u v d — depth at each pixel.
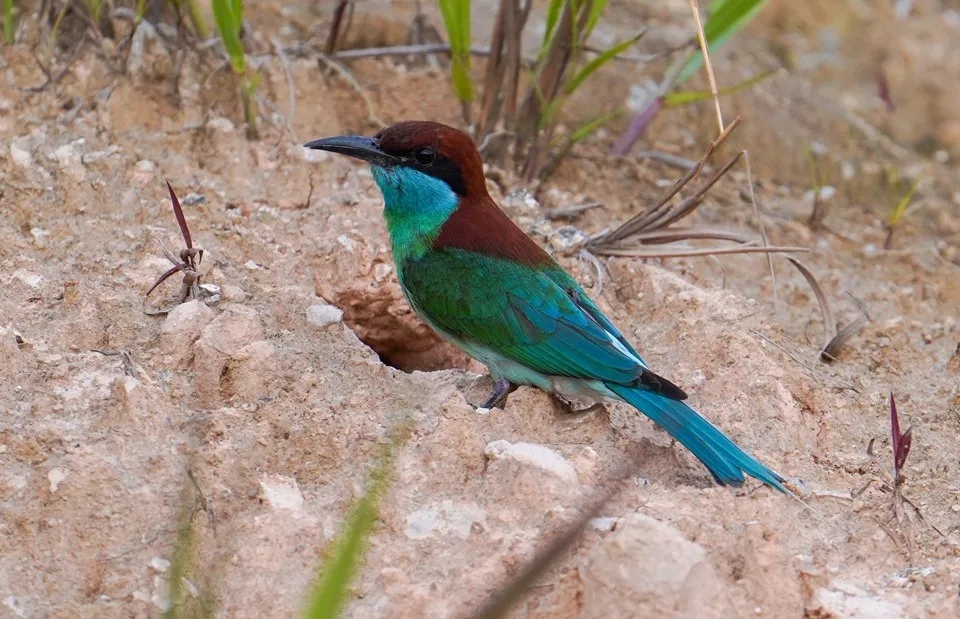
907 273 14.14
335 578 6.57
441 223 10.85
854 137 16.55
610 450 9.60
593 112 15.60
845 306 13.22
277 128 13.41
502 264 10.59
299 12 15.79
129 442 8.84
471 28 15.98
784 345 11.66
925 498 9.84
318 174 13.02
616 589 7.32
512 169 14.28
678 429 9.44
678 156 15.46
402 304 12.06
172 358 9.92
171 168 12.62
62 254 11.27
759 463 9.32
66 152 12.12
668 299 11.81
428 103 14.96
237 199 12.55
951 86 17.94
